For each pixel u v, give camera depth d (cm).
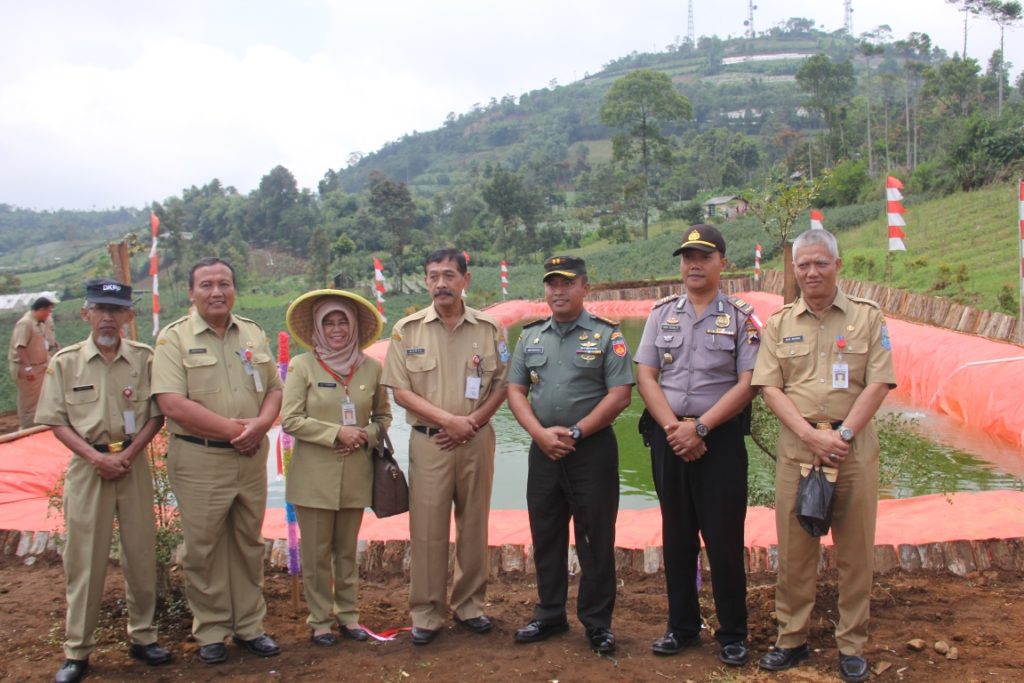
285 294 4606
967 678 323
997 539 445
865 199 4094
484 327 402
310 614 389
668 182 7088
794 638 348
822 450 332
